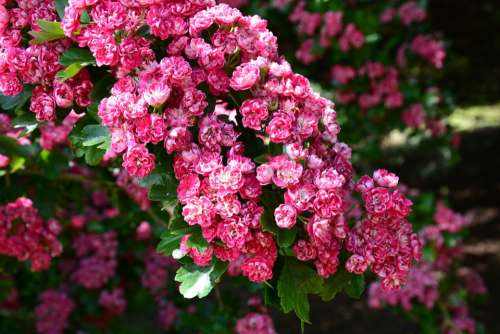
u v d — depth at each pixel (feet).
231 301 10.03
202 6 5.60
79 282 12.07
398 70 14.57
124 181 8.73
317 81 15.05
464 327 13.07
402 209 5.36
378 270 5.38
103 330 12.70
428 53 14.25
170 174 5.47
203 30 5.85
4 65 5.74
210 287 5.27
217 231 5.04
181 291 5.32
